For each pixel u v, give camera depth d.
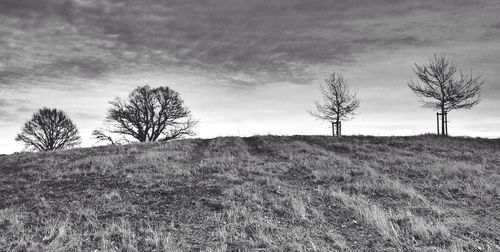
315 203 13.73
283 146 26.20
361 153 23.88
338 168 19.34
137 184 16.34
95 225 11.45
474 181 16.59
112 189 15.80
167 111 49.78
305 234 10.77
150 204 13.73
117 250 9.72
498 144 28.97
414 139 30.44
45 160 23.56
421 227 10.82
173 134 50.28
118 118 48.41
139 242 10.30
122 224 11.45
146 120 48.88
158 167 19.73
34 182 17.50
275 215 12.41
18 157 25.66
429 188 15.96
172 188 15.59
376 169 19.44
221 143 28.23
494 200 14.21
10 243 10.21
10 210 13.00
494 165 20.94
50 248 9.74
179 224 11.67
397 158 22.09
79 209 12.91
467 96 32.75
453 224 11.34
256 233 10.69
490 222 11.78
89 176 18.34
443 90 33.19
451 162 20.81
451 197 14.62
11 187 16.80
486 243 10.03
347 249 9.78
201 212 12.78
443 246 9.80
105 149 27.92
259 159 22.12
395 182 16.19
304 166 20.05
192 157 23.45
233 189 15.08
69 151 27.86
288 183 16.73
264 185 16.06
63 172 19.34
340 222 11.88
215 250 9.59
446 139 30.44
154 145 29.03
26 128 49.97
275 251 9.56
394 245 10.02
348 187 15.80
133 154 24.53
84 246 10.06
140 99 49.28
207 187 15.77
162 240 10.28
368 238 10.58
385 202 13.95
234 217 11.91
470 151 25.72
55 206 13.65
